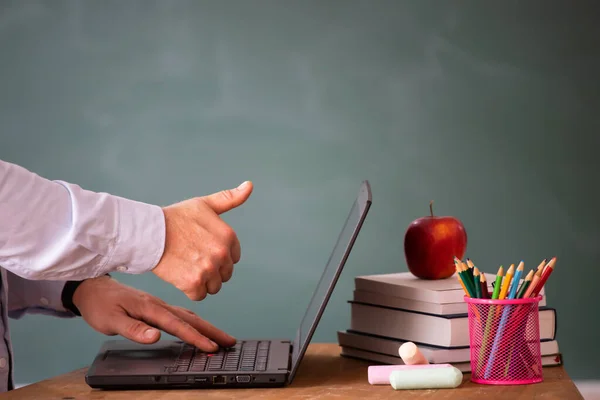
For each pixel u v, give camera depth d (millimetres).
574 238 3520
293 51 3590
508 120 3543
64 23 3613
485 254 3557
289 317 3596
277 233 3609
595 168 3516
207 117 3615
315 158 3598
